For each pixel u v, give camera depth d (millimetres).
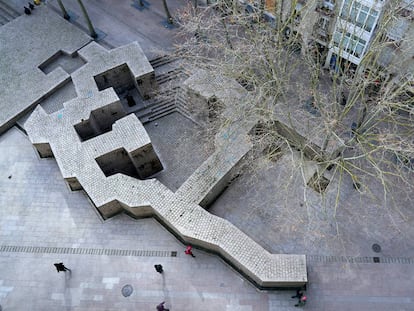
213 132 33438
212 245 27500
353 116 32719
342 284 27188
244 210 30516
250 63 30641
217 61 30375
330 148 29453
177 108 36531
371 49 23359
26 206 31547
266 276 25844
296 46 34719
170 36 40281
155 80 35844
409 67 28688
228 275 27922
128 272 28500
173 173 33375
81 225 30469
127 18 42062
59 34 40438
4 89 36969
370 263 27828
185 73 36750
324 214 29719
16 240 30219
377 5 27422
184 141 34812
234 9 28922
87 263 29016
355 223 29359
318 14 31969
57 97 36688
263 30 30016
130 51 36281
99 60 35938
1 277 28922
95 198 28984
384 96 25188
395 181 30781
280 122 31422
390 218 29406
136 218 30422
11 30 41156
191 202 28750
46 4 43969
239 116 29719
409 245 28344
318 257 28234
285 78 30906
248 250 26797
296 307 26594
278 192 30906
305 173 31453
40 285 28484
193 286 27703
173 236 29578
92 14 42750
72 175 29891
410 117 28891
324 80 34969
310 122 31234
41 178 32781
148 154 31203
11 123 35469
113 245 29516
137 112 36406
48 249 29703
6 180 32875
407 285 26938
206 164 30109
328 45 32656
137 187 29375
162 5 42719
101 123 34875
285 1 32656
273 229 29562
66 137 31703
